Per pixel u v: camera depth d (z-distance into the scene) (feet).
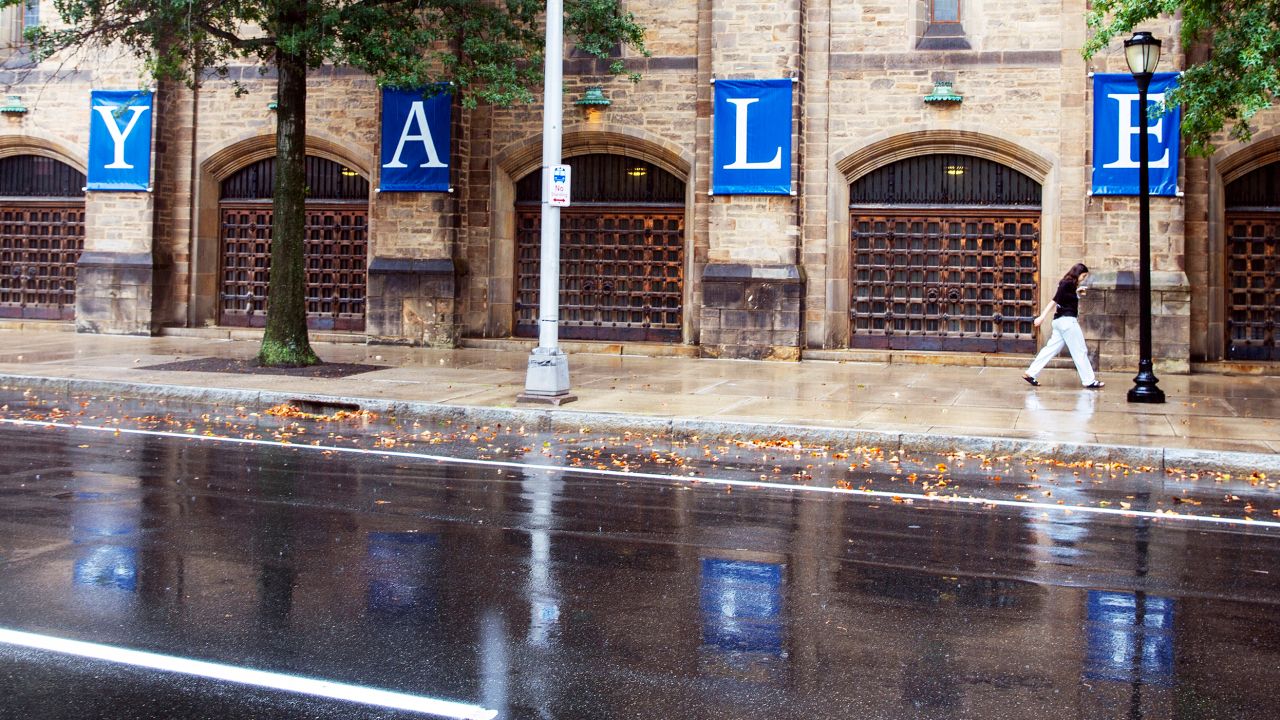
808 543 22.59
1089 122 59.52
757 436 38.34
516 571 19.98
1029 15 61.87
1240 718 13.58
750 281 63.31
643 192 68.08
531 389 43.62
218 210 74.90
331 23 51.70
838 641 16.28
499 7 66.39
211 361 56.90
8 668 14.69
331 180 72.69
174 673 14.60
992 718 13.47
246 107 73.05
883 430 37.24
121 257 72.64
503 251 69.67
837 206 64.75
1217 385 53.16
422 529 23.34
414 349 66.80
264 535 22.47
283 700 13.71
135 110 72.33
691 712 13.52
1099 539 23.29
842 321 65.00
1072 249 61.36
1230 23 47.03
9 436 35.86
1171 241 58.70
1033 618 17.56
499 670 14.87
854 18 64.03
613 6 57.47
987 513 26.02
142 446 34.37
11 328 77.30
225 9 54.13
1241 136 51.65
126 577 19.07
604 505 26.35
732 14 63.36
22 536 21.95
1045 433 36.83
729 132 63.52
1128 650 16.05
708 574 20.01
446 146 67.41
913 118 63.36
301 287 56.44
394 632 16.39
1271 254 60.95
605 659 15.35
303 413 43.70
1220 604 18.45
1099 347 59.31
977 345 63.98
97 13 54.29
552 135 44.04
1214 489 29.96
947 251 64.08
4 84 75.66
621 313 68.69
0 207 77.82
